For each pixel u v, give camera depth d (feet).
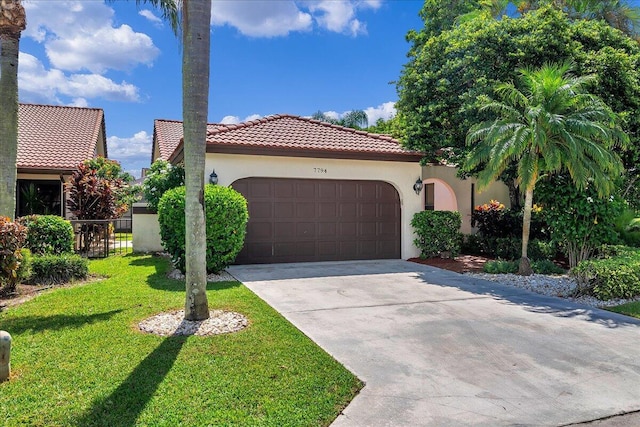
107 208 52.60
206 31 20.58
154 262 42.60
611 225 35.58
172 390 13.69
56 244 36.37
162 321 21.09
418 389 14.39
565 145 32.24
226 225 33.58
